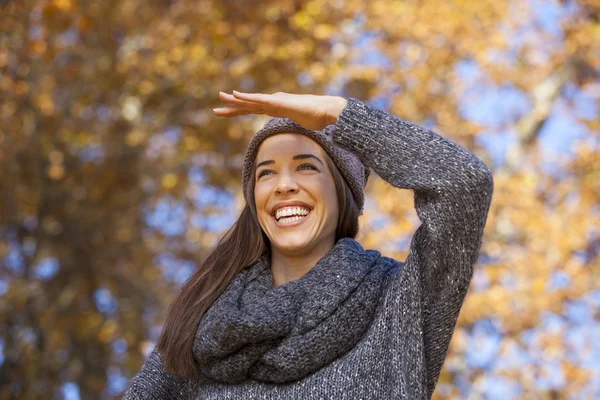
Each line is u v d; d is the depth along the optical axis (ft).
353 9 42.80
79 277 42.52
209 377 10.05
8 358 41.01
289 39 42.29
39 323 41.29
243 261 10.71
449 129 44.80
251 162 10.84
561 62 47.75
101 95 41.75
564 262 42.50
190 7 42.01
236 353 9.62
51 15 36.94
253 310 9.64
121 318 42.01
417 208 9.37
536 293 40.91
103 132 41.75
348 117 9.59
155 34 41.70
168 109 42.42
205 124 41.93
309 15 41.68
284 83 41.63
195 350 9.97
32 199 41.29
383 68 43.45
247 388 9.66
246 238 10.81
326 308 9.50
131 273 43.37
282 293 9.80
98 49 41.06
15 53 38.01
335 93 42.80
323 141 10.47
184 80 41.63
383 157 9.48
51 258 42.68
